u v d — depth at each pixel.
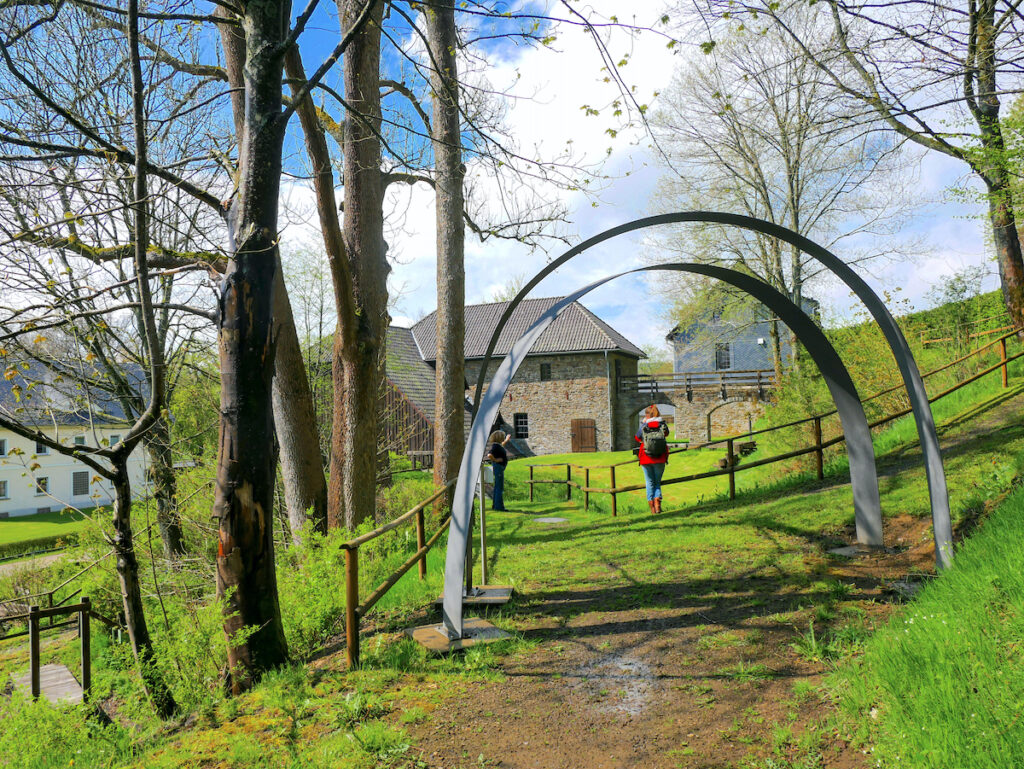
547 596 5.99
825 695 3.49
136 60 4.60
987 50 5.74
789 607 4.99
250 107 5.04
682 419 38.28
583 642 4.72
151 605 6.56
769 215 22.41
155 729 4.68
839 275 5.62
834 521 7.36
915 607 4.21
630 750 3.20
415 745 3.37
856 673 3.53
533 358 41.44
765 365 37.22
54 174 6.16
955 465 7.84
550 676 4.16
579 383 40.34
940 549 5.09
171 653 4.78
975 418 10.03
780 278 22.64
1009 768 2.39
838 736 3.06
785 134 17.95
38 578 14.79
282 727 3.71
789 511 8.13
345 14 9.48
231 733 3.72
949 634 3.41
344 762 3.20
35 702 4.84
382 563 7.42
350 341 9.50
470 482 5.01
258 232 4.95
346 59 9.61
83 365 6.89
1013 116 8.93
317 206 8.07
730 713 3.46
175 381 10.84
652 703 3.68
